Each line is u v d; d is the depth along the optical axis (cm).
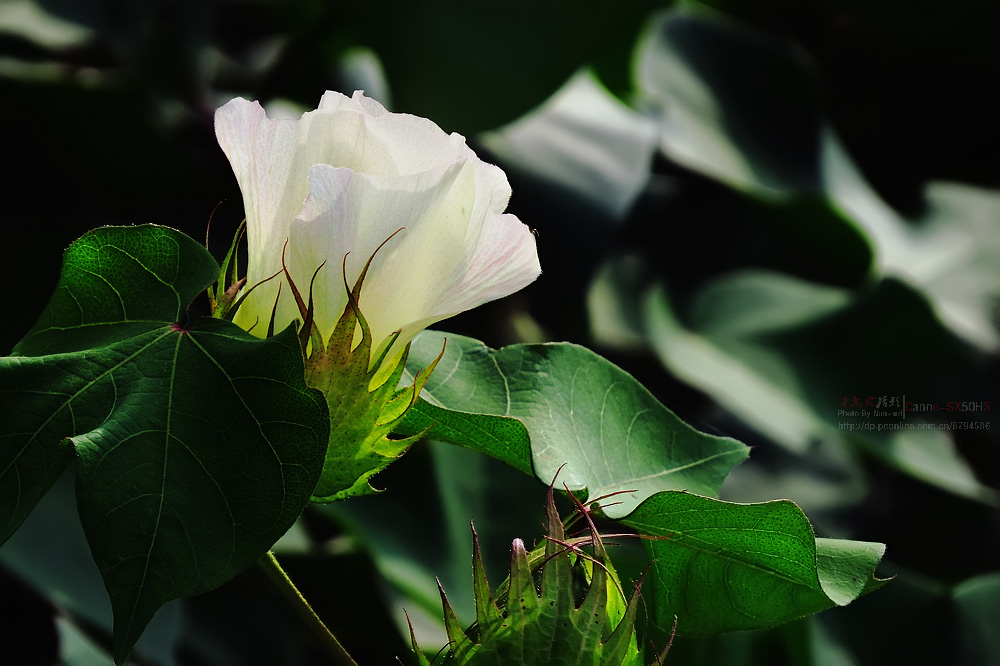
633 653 109
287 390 107
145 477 106
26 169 156
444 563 139
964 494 181
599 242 178
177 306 108
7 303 146
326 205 107
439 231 108
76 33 165
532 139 187
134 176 161
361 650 136
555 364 115
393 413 109
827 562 112
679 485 115
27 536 125
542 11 165
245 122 108
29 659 124
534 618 108
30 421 107
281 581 110
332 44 182
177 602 126
